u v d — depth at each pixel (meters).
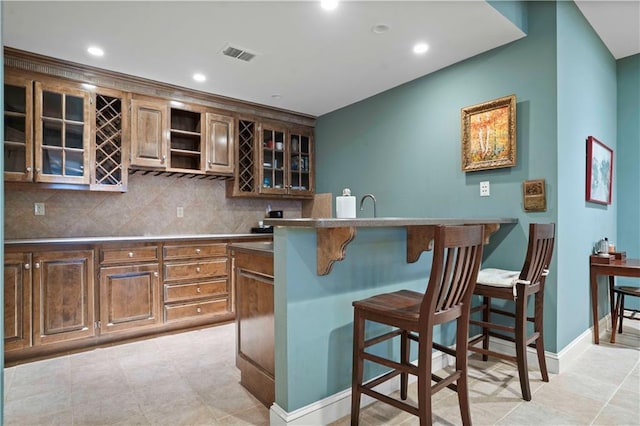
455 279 1.59
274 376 1.92
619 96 3.75
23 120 2.86
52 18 2.32
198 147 3.89
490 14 2.34
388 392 2.15
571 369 2.47
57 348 2.79
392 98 3.65
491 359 2.65
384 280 2.15
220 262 3.62
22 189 3.11
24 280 2.66
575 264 2.73
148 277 3.21
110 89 3.26
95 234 3.47
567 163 2.61
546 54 2.52
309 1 2.17
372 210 3.88
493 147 2.78
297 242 1.75
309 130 4.73
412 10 2.28
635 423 1.82
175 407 2.01
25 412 1.96
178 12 2.26
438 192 3.21
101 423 1.86
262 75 3.30
